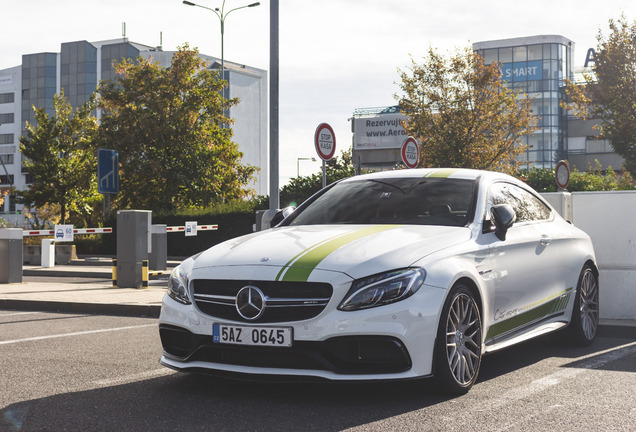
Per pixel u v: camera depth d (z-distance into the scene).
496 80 30.66
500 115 30.69
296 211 6.27
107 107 36.34
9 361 6.28
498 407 4.57
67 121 38.38
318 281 4.50
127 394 4.99
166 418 4.36
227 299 4.68
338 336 4.44
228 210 29.84
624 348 6.86
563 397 4.84
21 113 103.44
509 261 5.66
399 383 5.23
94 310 10.29
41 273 20.48
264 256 4.80
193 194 35.81
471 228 5.44
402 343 4.50
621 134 27.47
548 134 72.31
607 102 27.77
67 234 19.91
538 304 6.13
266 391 5.03
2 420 4.36
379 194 6.05
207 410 4.54
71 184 37.84
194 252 30.41
